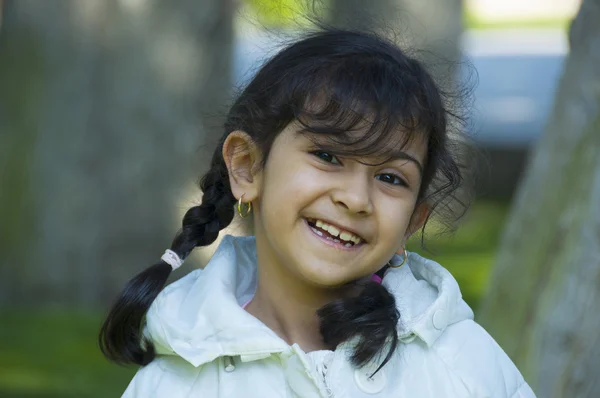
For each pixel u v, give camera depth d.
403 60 3.04
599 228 4.63
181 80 9.02
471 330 3.10
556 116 5.12
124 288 3.16
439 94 3.11
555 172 5.06
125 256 9.08
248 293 3.29
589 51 4.97
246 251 3.32
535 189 5.20
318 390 2.85
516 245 5.28
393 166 2.90
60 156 9.00
